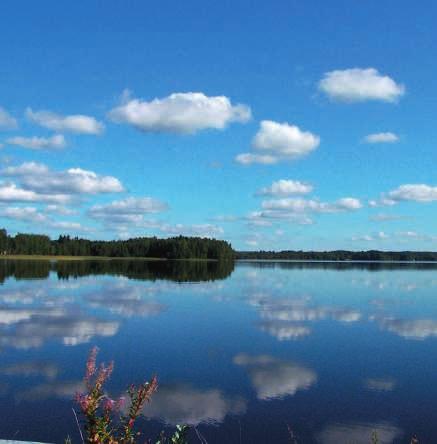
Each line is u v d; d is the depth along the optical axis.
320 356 18.36
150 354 18.48
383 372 16.06
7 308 30.98
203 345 20.12
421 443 10.59
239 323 25.88
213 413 12.23
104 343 20.41
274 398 13.41
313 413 12.29
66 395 13.44
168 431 11.01
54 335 21.98
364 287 51.34
